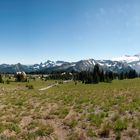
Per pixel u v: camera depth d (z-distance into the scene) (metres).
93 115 24.38
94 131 18.66
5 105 36.00
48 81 199.00
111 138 17.03
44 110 30.22
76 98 42.03
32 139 17.41
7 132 19.61
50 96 48.44
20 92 62.91
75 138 17.09
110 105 31.02
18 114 27.19
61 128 20.55
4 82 148.12
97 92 56.25
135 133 17.52
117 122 20.11
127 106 28.73
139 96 40.72
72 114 26.45
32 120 24.16
